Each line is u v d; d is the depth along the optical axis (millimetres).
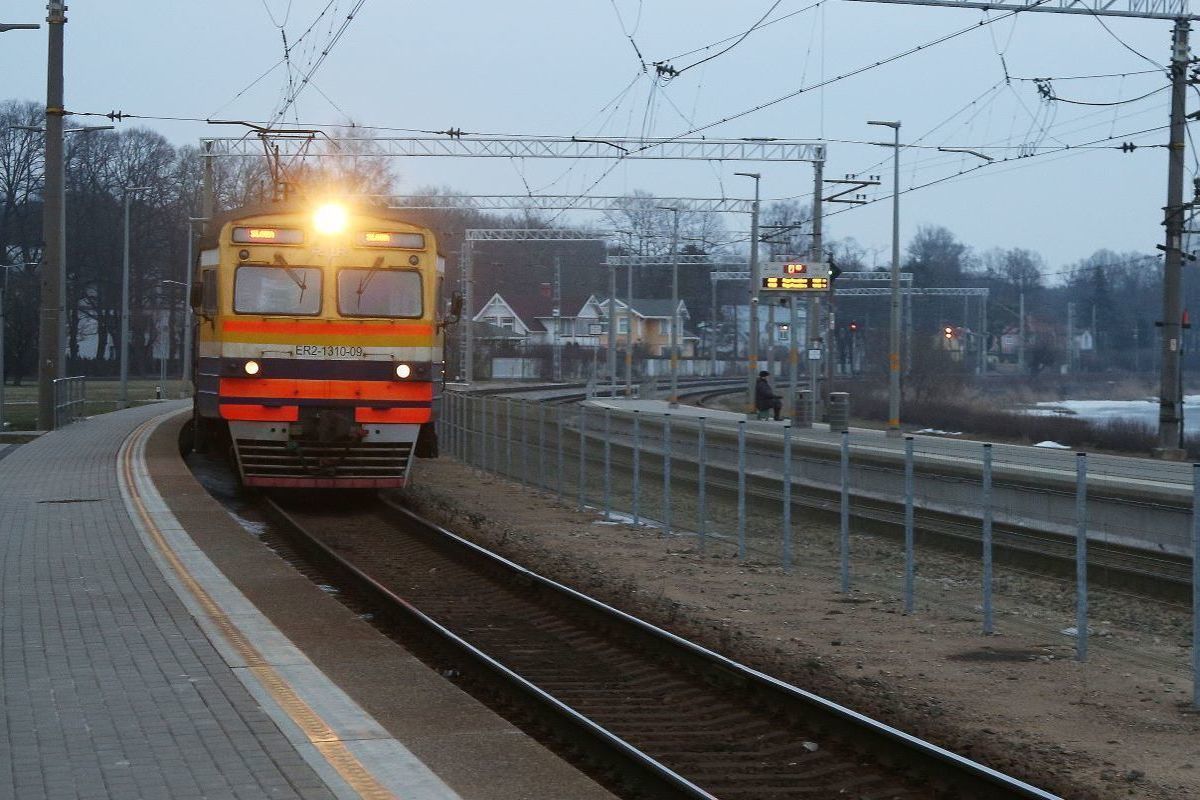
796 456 31312
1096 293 188250
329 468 31000
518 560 27109
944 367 104938
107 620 16969
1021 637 19609
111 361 148500
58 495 30625
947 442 45125
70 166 143000
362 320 30844
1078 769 13055
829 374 73125
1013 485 24250
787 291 69750
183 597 18562
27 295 126938
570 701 15742
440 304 32219
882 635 19734
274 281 30641
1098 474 29359
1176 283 47906
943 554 26094
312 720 12367
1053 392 131250
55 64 48969
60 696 13195
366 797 10180
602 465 35969
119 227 145375
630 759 12312
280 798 10141
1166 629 20109
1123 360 177250
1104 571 22156
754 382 73812
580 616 20656
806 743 13773
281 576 20844
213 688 13516
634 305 180250
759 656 18062
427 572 25266
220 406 30375
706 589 23766
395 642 17031
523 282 189250
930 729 14344
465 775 10953
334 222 30844
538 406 39062
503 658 18031
